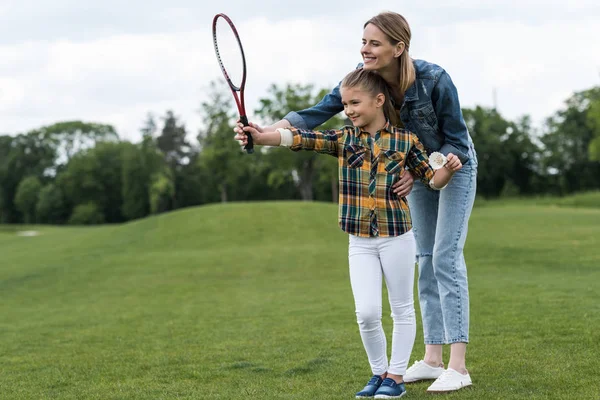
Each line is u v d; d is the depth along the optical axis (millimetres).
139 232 26344
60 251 23844
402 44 3701
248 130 3660
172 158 85625
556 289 8836
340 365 4816
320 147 3777
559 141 72188
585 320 6012
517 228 22672
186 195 79312
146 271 16953
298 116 4074
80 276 16766
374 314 3676
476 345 5180
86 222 75125
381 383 3799
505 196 69188
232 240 23500
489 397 3578
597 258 13969
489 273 12625
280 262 17172
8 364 5871
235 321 8016
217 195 78750
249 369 4898
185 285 13930
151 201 72750
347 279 13438
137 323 8492
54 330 8289
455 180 4016
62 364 5680
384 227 3686
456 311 3947
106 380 4840
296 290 11781
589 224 22922
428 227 4293
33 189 78938
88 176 77312
